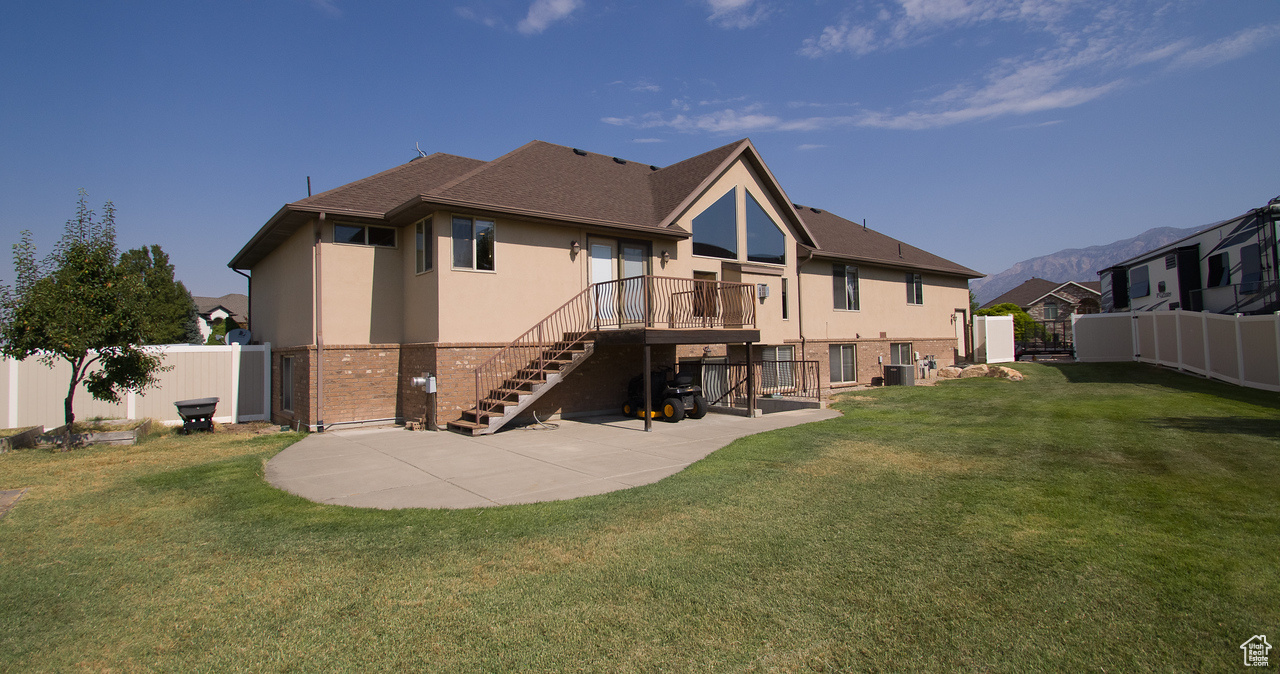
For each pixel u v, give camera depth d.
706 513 6.16
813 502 6.49
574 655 3.52
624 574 4.63
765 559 4.88
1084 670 3.30
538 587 4.43
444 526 5.89
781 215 19.70
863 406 15.38
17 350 10.60
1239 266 22.08
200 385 14.98
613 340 13.08
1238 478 7.00
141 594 4.40
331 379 13.23
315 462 9.36
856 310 23.17
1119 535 5.23
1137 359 24.05
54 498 7.15
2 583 4.61
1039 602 4.05
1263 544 4.95
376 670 3.38
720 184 17.56
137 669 3.42
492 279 13.41
